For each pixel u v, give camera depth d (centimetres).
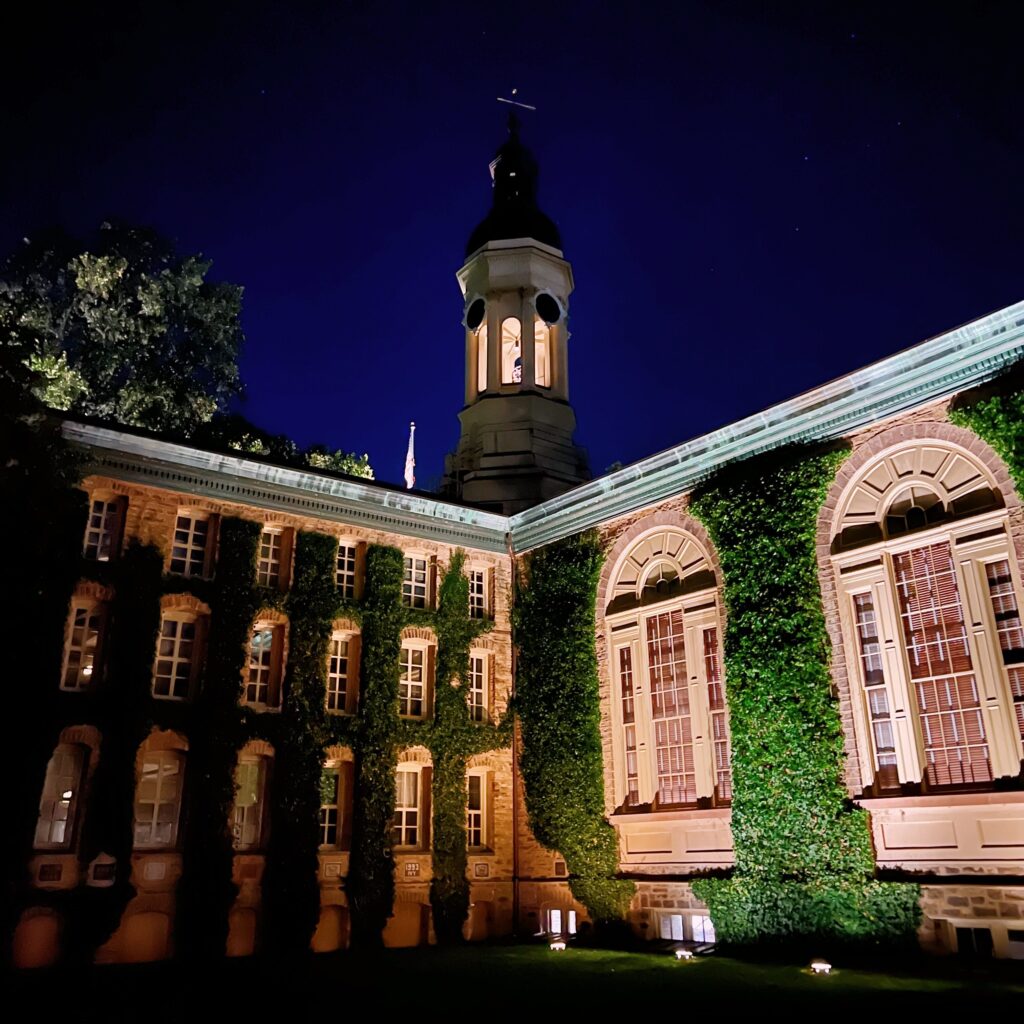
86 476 2114
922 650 1786
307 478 2439
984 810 1627
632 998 1406
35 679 1934
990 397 1744
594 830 2319
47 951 1855
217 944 2002
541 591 2656
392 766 2377
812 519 1989
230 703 2169
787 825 1878
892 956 1677
